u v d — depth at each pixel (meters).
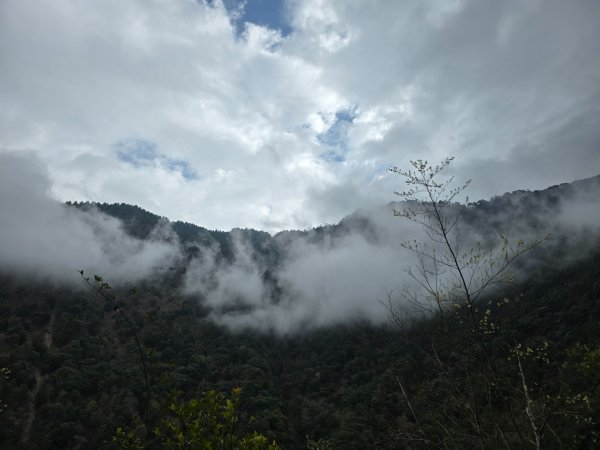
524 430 6.23
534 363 6.71
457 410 6.57
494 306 6.98
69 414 48.72
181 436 6.11
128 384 54.09
